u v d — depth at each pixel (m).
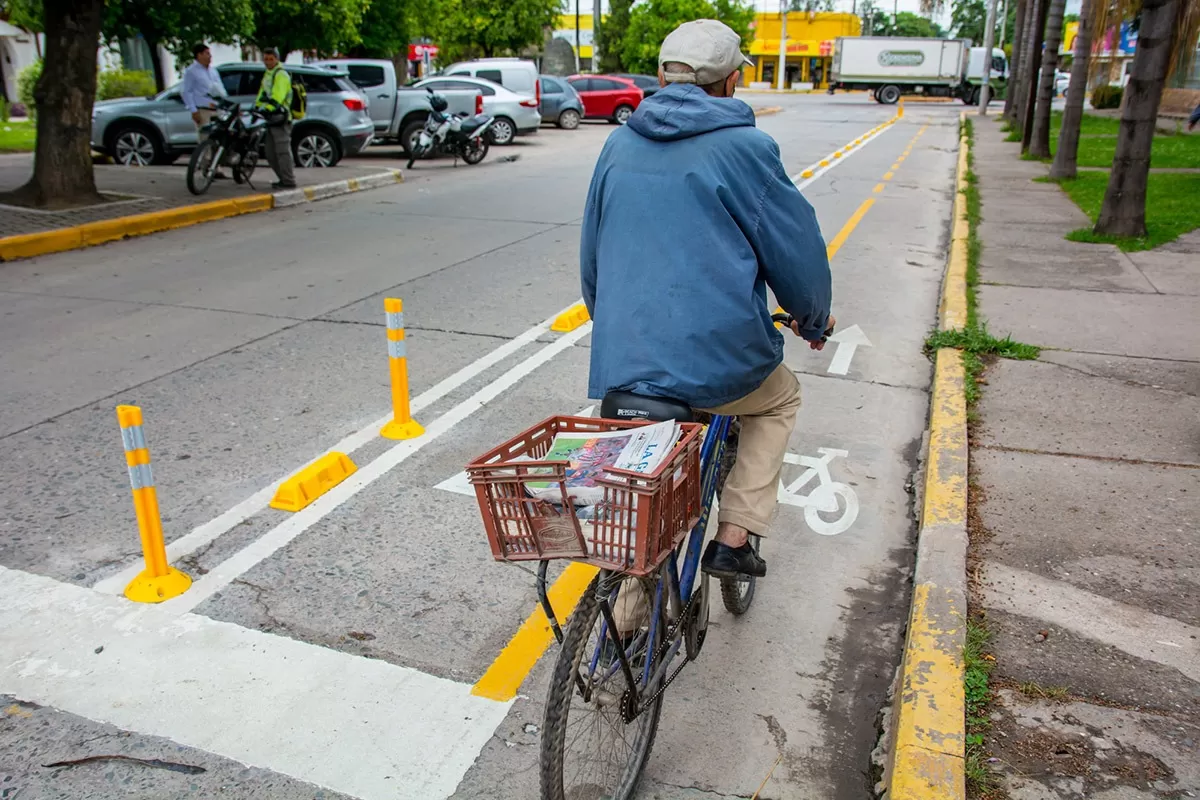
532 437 2.52
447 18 34.62
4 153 17.58
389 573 3.94
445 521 4.38
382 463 4.96
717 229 2.52
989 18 35.19
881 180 16.11
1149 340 6.73
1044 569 3.71
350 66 19.25
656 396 2.52
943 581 3.54
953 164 18.75
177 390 5.96
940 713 2.83
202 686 3.23
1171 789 2.59
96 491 4.62
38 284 8.66
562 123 27.81
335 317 7.61
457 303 8.08
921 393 6.07
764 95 56.94
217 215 12.11
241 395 5.89
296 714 3.10
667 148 2.58
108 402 5.75
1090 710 2.90
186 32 16.80
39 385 6.03
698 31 2.62
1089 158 18.84
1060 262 9.32
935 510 4.12
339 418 5.55
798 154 20.25
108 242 10.56
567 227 11.61
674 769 2.89
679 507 2.38
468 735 3.02
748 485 2.88
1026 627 3.33
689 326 2.50
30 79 24.94
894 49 45.94
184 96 13.99
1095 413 5.36
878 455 5.13
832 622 3.66
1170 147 21.12
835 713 3.15
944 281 8.90
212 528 4.28
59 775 2.83
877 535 4.32
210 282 8.76
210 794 2.77
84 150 11.77
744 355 2.57
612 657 2.58
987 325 7.09
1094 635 3.28
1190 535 3.97
